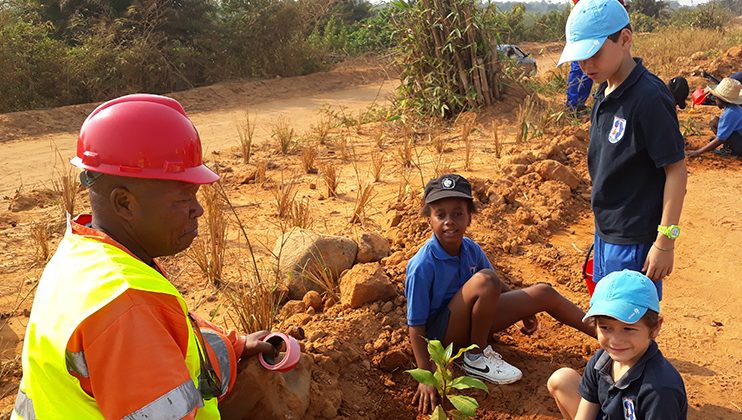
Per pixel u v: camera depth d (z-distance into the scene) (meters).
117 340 1.87
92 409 1.96
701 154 8.05
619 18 3.21
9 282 4.98
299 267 4.64
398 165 7.86
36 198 7.11
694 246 5.73
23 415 2.08
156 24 17.95
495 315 3.83
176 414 1.90
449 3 10.28
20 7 18.42
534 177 6.75
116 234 2.11
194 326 2.35
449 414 3.42
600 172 3.47
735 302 4.82
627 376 2.67
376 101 17.09
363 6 34.56
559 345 4.14
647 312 2.59
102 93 16.31
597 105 3.47
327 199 6.69
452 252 3.71
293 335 3.81
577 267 5.21
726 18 32.62
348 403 3.54
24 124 12.70
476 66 10.13
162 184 2.06
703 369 3.98
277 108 16.02
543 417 3.51
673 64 14.99
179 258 5.26
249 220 6.14
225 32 19.55
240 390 2.99
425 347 3.66
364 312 4.14
